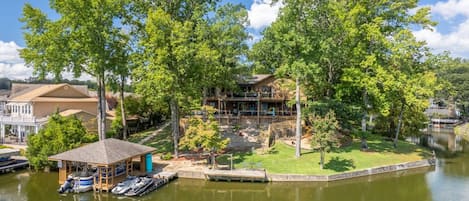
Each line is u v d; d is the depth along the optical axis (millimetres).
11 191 22672
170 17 30766
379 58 33062
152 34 28516
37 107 40906
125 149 24891
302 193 22750
